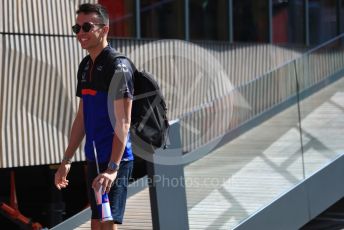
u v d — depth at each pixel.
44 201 11.09
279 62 16.05
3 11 9.48
